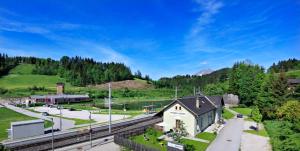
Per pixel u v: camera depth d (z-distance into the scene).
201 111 45.00
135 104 117.62
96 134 39.97
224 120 58.69
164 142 36.34
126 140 33.94
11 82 171.88
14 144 36.09
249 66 96.38
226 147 34.75
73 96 119.69
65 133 43.81
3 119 60.41
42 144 32.69
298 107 41.38
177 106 43.75
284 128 35.53
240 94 90.88
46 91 143.12
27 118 62.38
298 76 120.81
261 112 54.91
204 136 41.53
